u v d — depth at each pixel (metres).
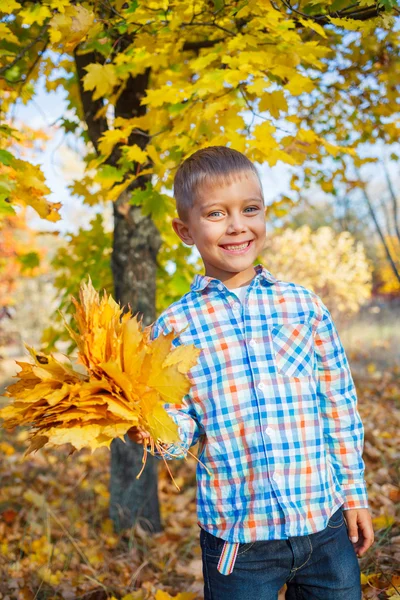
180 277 3.67
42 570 2.69
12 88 2.79
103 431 1.19
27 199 2.25
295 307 1.58
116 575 2.80
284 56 2.22
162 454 1.39
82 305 1.40
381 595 2.05
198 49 2.83
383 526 2.61
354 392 1.64
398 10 1.89
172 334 1.28
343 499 1.58
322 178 3.88
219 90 2.35
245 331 1.54
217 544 1.46
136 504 3.30
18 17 2.52
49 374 1.27
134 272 3.22
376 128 3.58
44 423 1.23
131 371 1.27
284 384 1.50
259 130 2.29
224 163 1.57
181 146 2.34
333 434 1.60
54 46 2.23
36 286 14.37
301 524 1.43
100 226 3.82
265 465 1.44
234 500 1.46
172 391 1.25
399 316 14.35
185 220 1.65
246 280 1.64
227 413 1.48
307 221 12.98
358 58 3.17
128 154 2.42
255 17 2.12
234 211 1.56
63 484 4.42
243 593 1.43
